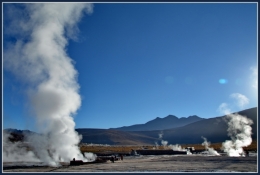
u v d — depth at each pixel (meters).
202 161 37.09
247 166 29.39
